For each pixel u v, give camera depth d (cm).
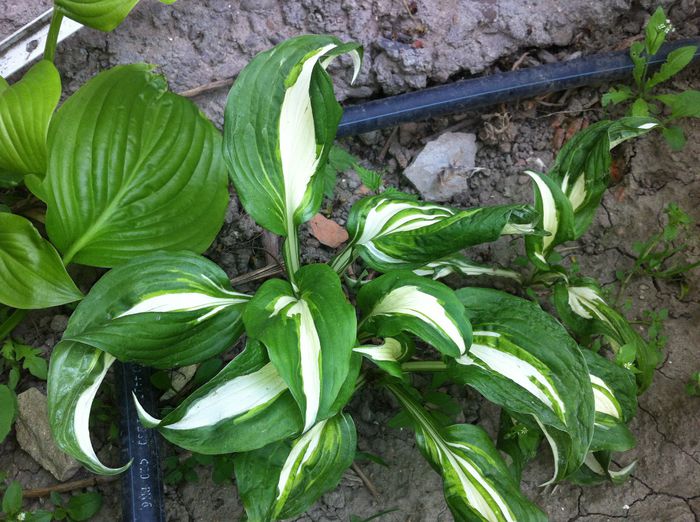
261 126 35
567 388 33
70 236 37
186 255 34
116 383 40
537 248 40
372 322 34
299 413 33
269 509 33
